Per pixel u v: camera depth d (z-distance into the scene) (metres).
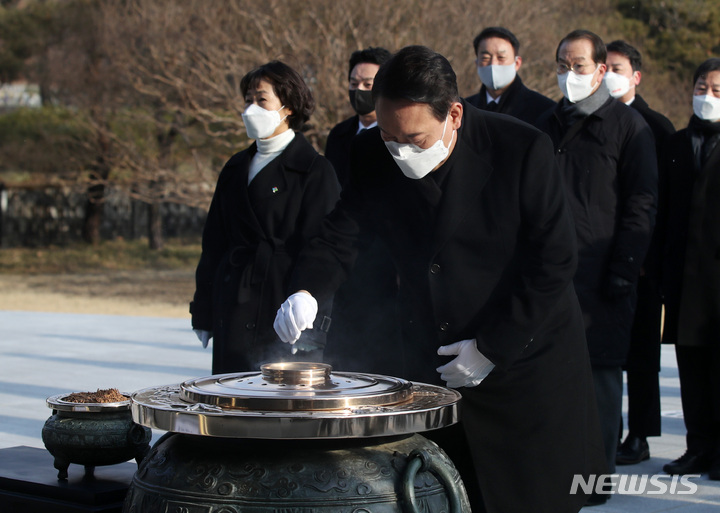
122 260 22.12
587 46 3.91
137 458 2.66
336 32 13.28
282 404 1.89
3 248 24.78
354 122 4.35
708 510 3.67
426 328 2.51
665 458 4.62
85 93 18.84
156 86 16.33
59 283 17.59
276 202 3.41
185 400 2.02
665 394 6.41
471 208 2.39
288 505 1.83
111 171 20.97
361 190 2.57
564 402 2.44
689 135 4.33
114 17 16.86
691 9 20.06
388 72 2.17
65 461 2.59
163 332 9.91
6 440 4.64
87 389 6.26
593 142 3.93
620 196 3.93
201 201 16.47
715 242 4.18
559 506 2.40
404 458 1.97
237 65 13.89
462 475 2.58
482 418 2.42
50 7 19.70
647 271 4.46
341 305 3.41
